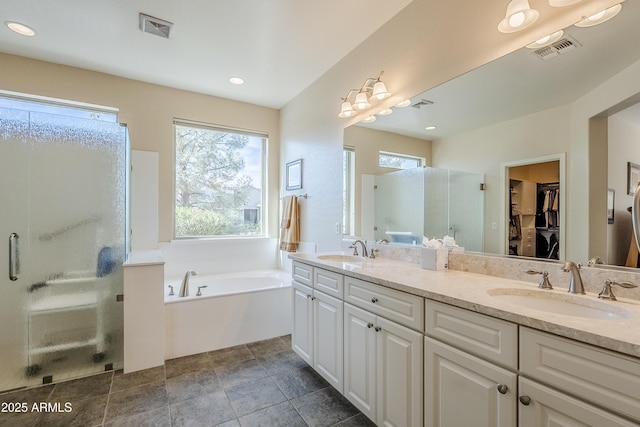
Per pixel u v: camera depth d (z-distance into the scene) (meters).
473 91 1.71
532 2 1.44
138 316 2.33
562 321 0.93
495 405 1.08
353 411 1.84
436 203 1.96
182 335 2.56
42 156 2.22
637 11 1.15
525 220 1.51
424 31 1.96
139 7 2.06
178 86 3.36
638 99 1.14
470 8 1.69
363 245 2.50
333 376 1.95
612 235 1.21
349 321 1.82
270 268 3.98
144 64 2.86
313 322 2.18
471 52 1.70
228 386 2.10
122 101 3.13
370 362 1.65
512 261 1.55
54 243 2.23
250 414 1.81
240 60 2.78
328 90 2.96
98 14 2.13
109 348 2.35
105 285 2.36
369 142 2.47
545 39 1.39
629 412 0.78
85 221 2.32
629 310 1.04
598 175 1.26
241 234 3.89
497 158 1.63
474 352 1.15
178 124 3.46
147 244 3.23
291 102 3.71
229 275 3.57
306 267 2.31
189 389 2.07
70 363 2.25
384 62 2.28
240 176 3.89
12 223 2.13
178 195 3.51
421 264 1.90
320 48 2.58
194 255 3.53
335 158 2.87
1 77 2.66
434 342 1.30
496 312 1.06
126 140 2.50
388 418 1.53
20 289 2.14
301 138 3.46
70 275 2.27
